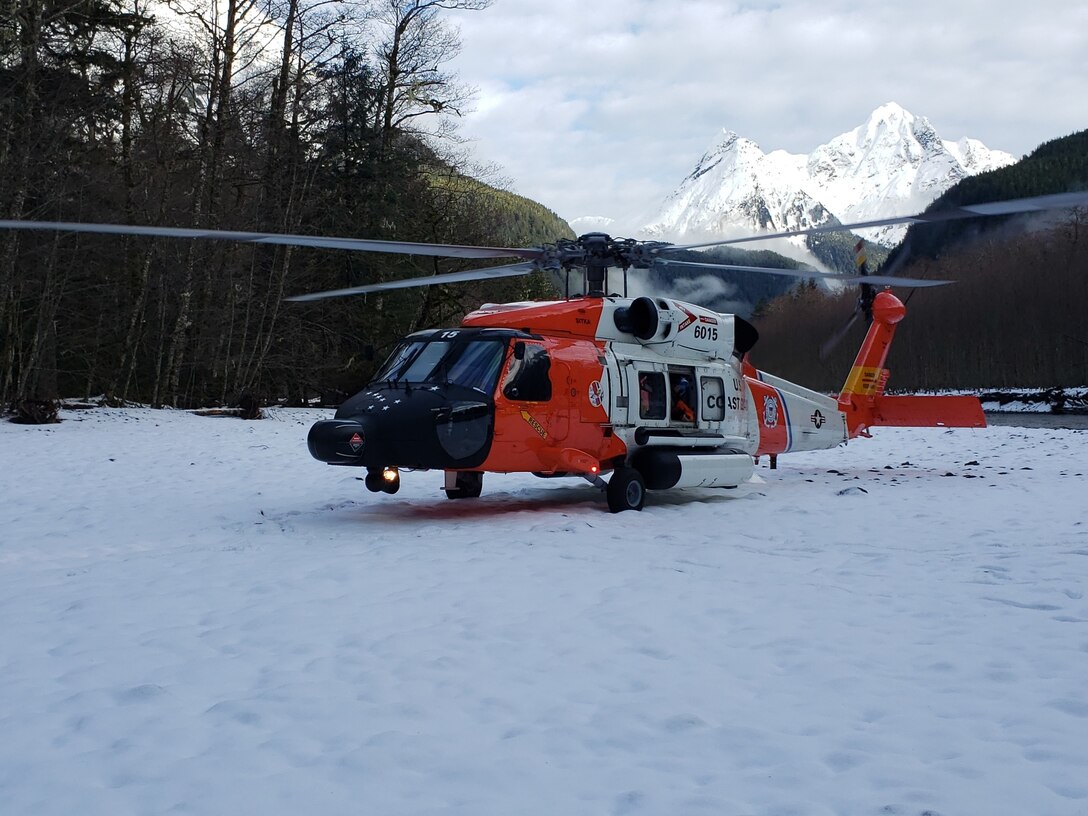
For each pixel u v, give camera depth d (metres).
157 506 10.28
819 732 3.60
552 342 9.88
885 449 18.83
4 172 20.81
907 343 59.84
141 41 26.03
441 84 32.00
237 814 2.95
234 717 3.77
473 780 3.19
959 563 6.95
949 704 3.88
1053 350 52.56
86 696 4.01
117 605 5.66
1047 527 8.52
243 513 9.78
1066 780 3.12
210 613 5.44
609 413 10.14
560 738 3.55
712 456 10.85
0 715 3.82
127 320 26.98
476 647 4.73
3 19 21.00
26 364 24.80
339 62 30.02
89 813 2.96
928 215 6.13
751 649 4.72
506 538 8.05
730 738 3.54
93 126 24.52
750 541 8.04
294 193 28.97
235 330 28.84
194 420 22.38
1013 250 58.12
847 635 4.95
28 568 6.96
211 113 26.34
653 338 10.65
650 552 7.43
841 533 8.45
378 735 3.58
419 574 6.51
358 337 31.92
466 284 34.19
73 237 23.47
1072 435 21.62
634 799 3.03
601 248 10.22
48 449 15.77
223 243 26.97
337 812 2.97
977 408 13.33
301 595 5.89
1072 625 5.10
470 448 9.05
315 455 8.70
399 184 31.77
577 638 4.89
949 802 2.98
